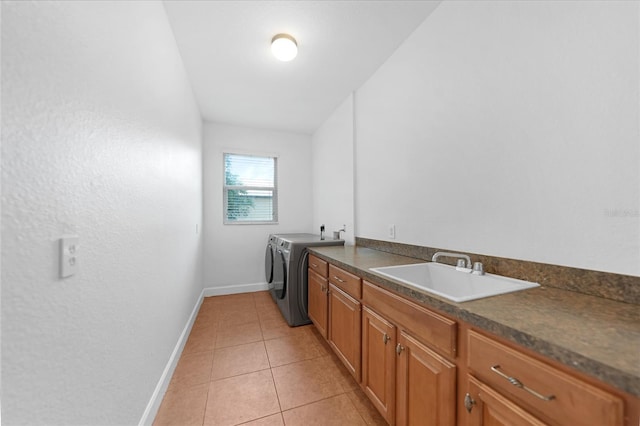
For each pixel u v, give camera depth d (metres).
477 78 1.33
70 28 0.68
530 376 0.63
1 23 0.48
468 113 1.38
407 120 1.86
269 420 1.31
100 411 0.82
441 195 1.57
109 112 0.88
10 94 0.50
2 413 0.49
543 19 1.04
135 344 1.09
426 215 1.70
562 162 0.99
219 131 3.43
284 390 1.54
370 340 1.36
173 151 1.76
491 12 1.25
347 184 2.75
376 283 1.32
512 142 1.16
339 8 1.55
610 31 0.85
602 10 0.87
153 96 1.34
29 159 0.55
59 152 0.64
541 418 0.61
